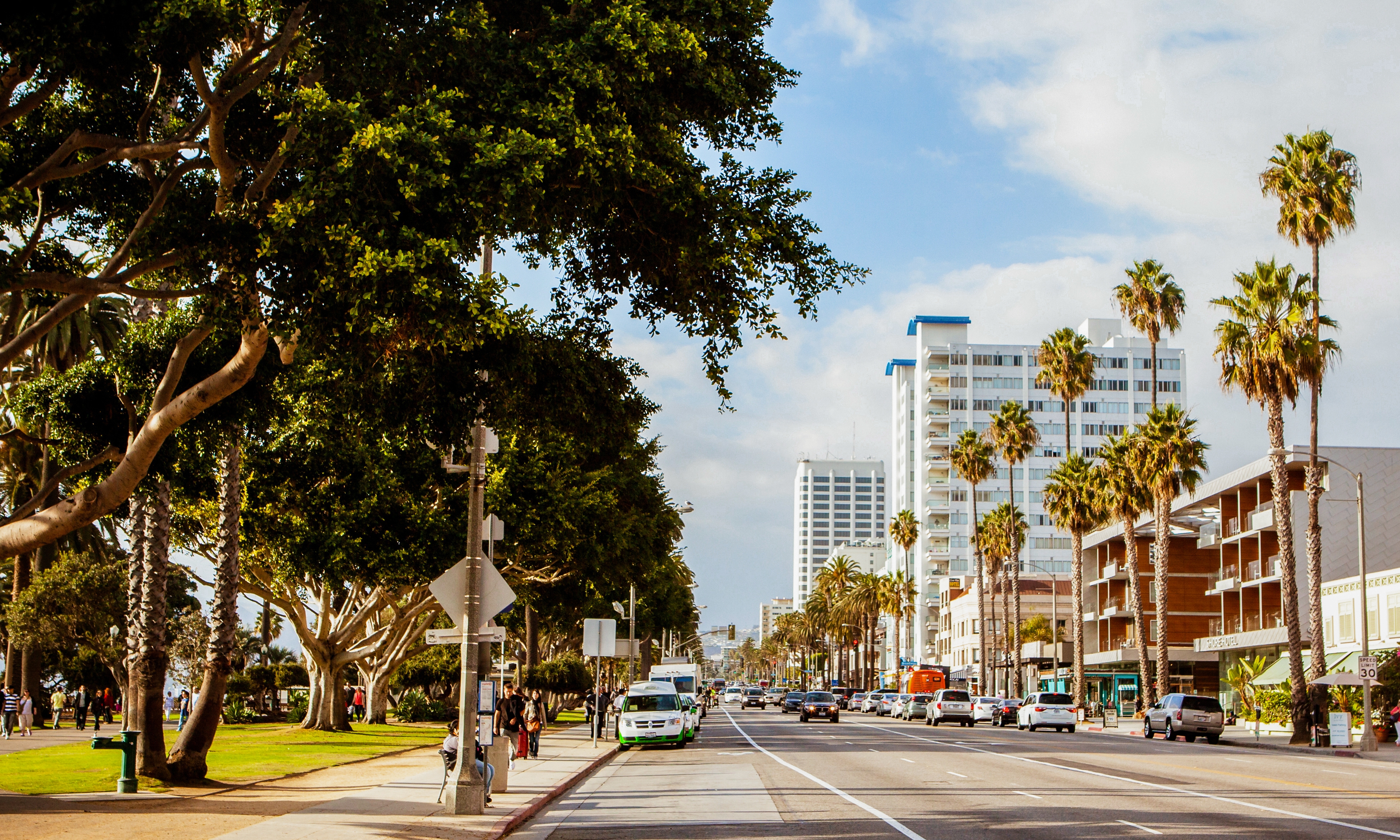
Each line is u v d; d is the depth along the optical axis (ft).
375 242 42.42
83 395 65.21
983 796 66.69
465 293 43.39
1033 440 279.90
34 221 54.34
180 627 169.27
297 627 147.02
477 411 58.75
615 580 153.89
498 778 70.13
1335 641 192.13
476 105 46.03
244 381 49.24
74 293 47.14
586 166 44.98
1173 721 155.84
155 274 59.36
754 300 53.16
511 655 257.55
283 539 112.06
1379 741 159.43
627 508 150.00
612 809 63.72
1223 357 159.02
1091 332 521.65
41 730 148.05
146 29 41.83
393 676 235.40
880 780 79.46
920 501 504.02
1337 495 208.74
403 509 113.91
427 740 135.95
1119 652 262.47
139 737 67.31
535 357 56.80
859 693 389.60
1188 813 56.29
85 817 51.16
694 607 323.98
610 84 46.52
